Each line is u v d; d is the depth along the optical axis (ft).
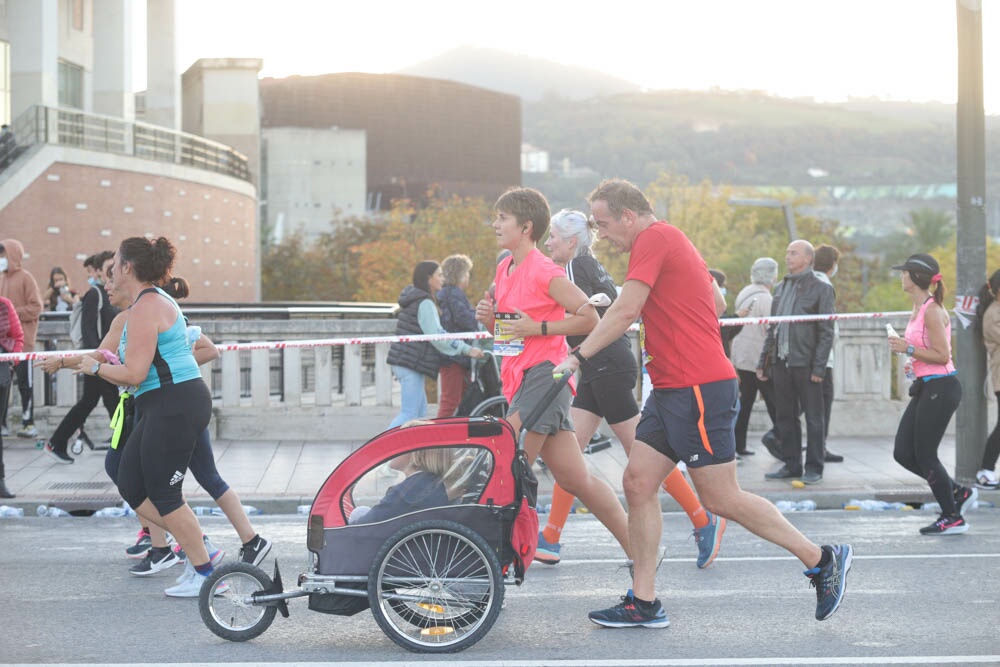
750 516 19.70
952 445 44.55
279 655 18.97
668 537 28.99
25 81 113.70
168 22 148.77
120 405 23.67
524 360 21.42
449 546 19.24
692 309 19.30
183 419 21.50
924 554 26.91
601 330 19.13
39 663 18.51
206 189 137.80
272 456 41.32
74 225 110.52
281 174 451.12
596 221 20.01
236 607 19.97
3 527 30.63
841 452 42.60
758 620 21.13
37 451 42.14
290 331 46.09
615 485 35.78
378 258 247.91
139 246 21.30
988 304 34.50
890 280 369.71
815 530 30.04
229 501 23.43
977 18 35.01
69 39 128.67
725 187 354.95
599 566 25.76
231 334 45.98
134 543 28.45
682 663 18.43
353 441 45.39
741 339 40.60
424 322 37.40
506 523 19.31
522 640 19.85
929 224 435.94
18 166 103.50
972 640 19.76
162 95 147.84
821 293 35.86
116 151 116.88
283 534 29.68
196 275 135.23
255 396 45.93
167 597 22.94
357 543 19.36
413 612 19.38
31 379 44.98
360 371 46.32
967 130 35.22
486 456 19.38
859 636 20.03
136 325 21.02
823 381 37.78
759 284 40.60
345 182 453.58
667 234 19.35
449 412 39.09
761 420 47.73
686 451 19.45
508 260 22.16
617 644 19.58
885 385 47.60
